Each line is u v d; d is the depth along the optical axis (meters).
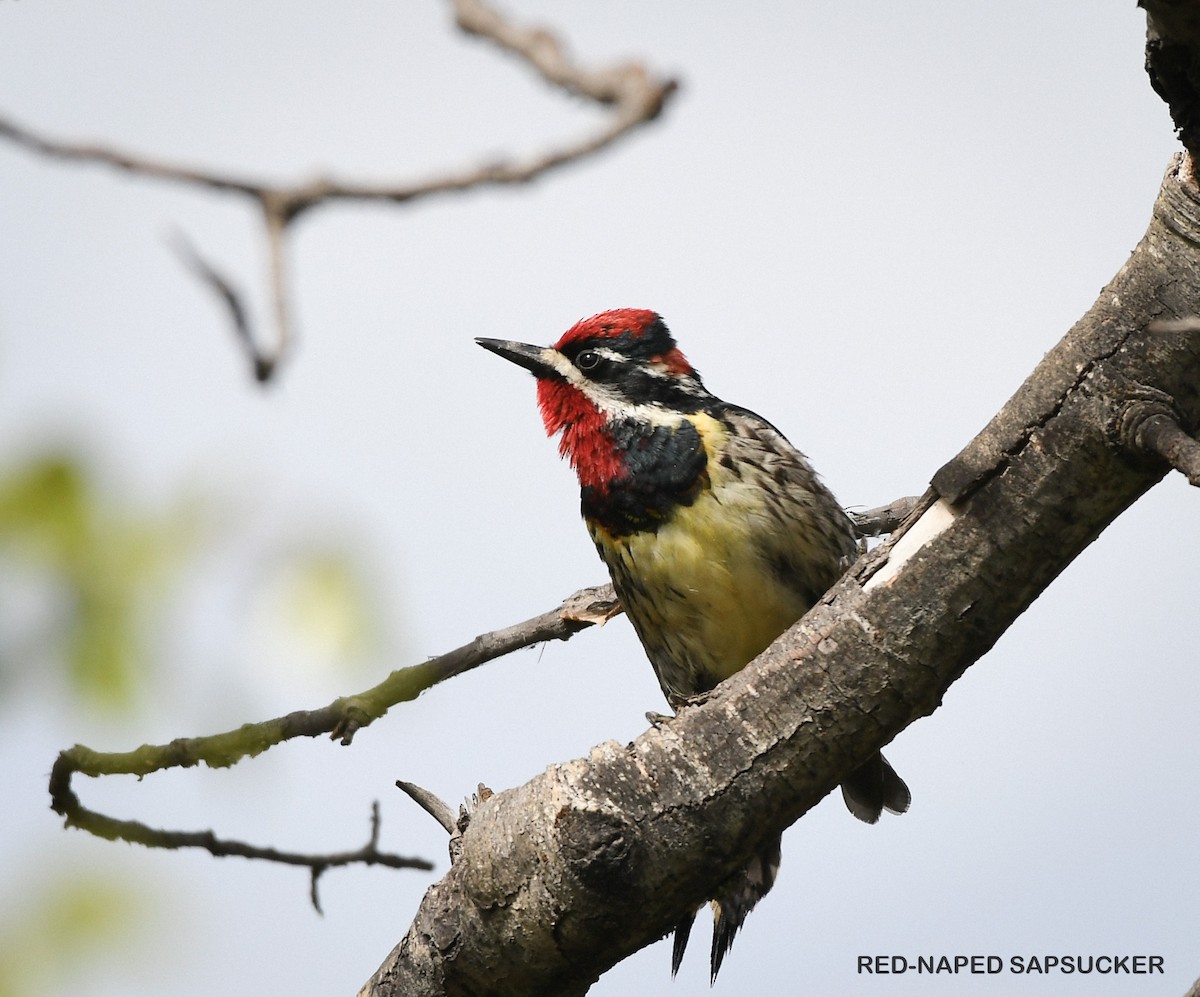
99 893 6.07
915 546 7.88
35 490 4.73
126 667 4.64
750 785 7.89
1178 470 7.22
